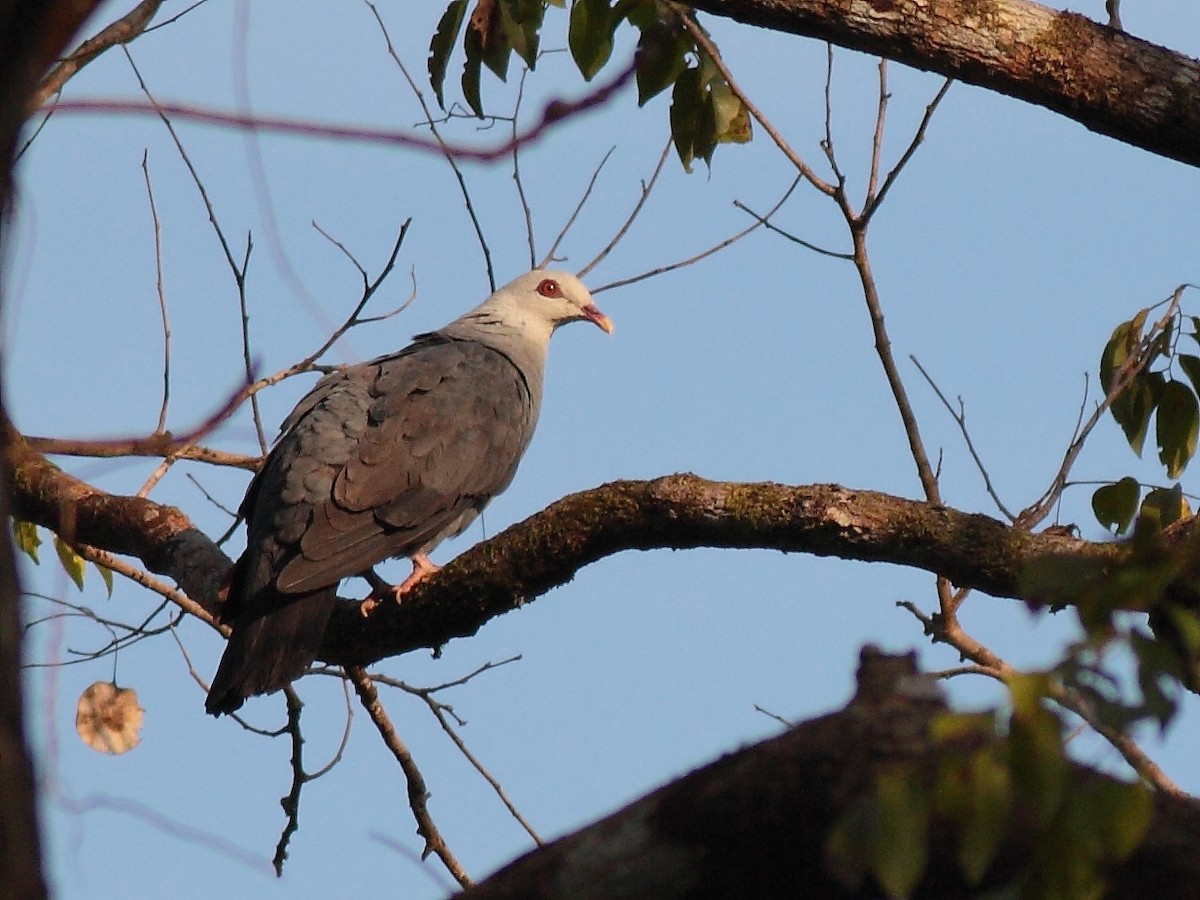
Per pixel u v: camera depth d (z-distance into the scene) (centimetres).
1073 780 414
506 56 1014
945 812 414
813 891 521
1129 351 984
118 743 1126
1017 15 930
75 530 1109
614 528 923
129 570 1134
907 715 518
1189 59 930
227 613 1068
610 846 525
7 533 298
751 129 1090
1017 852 500
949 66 935
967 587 891
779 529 895
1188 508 923
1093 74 925
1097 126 943
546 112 379
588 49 994
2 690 291
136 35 1012
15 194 279
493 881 531
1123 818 407
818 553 907
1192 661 427
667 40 1015
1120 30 941
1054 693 425
